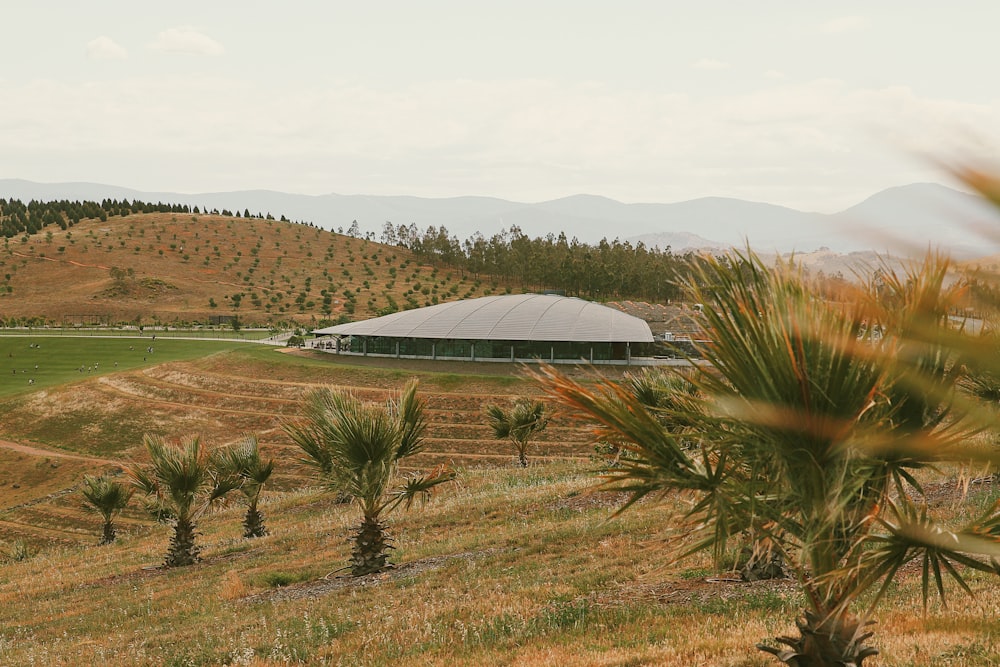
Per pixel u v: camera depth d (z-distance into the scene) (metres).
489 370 105.38
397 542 30.17
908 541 5.66
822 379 5.65
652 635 13.73
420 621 17.50
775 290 5.88
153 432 93.94
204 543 39.47
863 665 9.73
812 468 6.04
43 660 18.64
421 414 25.39
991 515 5.37
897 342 3.41
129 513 70.44
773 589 16.47
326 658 15.73
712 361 6.16
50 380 129.88
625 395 6.75
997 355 1.84
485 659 13.66
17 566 44.28
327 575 26.16
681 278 6.32
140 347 170.12
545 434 79.31
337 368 108.50
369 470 24.47
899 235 1.33
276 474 78.31
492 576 21.81
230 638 18.72
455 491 42.41
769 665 10.58
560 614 16.27
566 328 112.75
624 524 25.47
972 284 1.58
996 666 8.93
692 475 6.76
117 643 20.23
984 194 1.13
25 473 83.12
